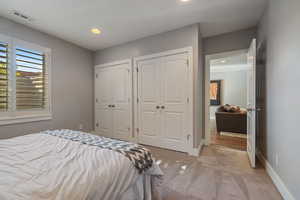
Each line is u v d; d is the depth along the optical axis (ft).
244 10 7.36
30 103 9.00
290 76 4.70
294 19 4.43
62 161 3.40
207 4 6.85
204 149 9.75
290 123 4.68
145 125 10.61
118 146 4.34
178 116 9.19
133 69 11.03
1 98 7.81
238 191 5.30
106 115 12.64
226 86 23.61
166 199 4.86
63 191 2.40
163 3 6.76
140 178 3.90
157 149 9.62
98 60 12.95
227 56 10.12
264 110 7.38
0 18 7.72
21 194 2.29
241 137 12.70
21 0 6.47
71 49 11.36
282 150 5.22
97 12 7.45
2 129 7.82
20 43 8.48
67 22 8.41
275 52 5.90
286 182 4.88
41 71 9.55
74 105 11.65
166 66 9.55
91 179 2.76
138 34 9.91
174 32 9.21
